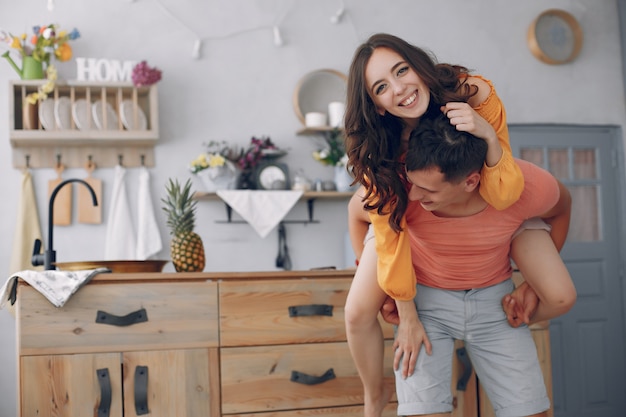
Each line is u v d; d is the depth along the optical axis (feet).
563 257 17.85
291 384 10.27
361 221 8.36
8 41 14.64
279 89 16.47
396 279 7.30
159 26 15.99
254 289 10.25
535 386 7.82
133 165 15.58
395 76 6.56
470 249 7.47
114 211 15.35
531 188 7.16
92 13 15.67
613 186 18.35
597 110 18.24
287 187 16.03
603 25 18.53
